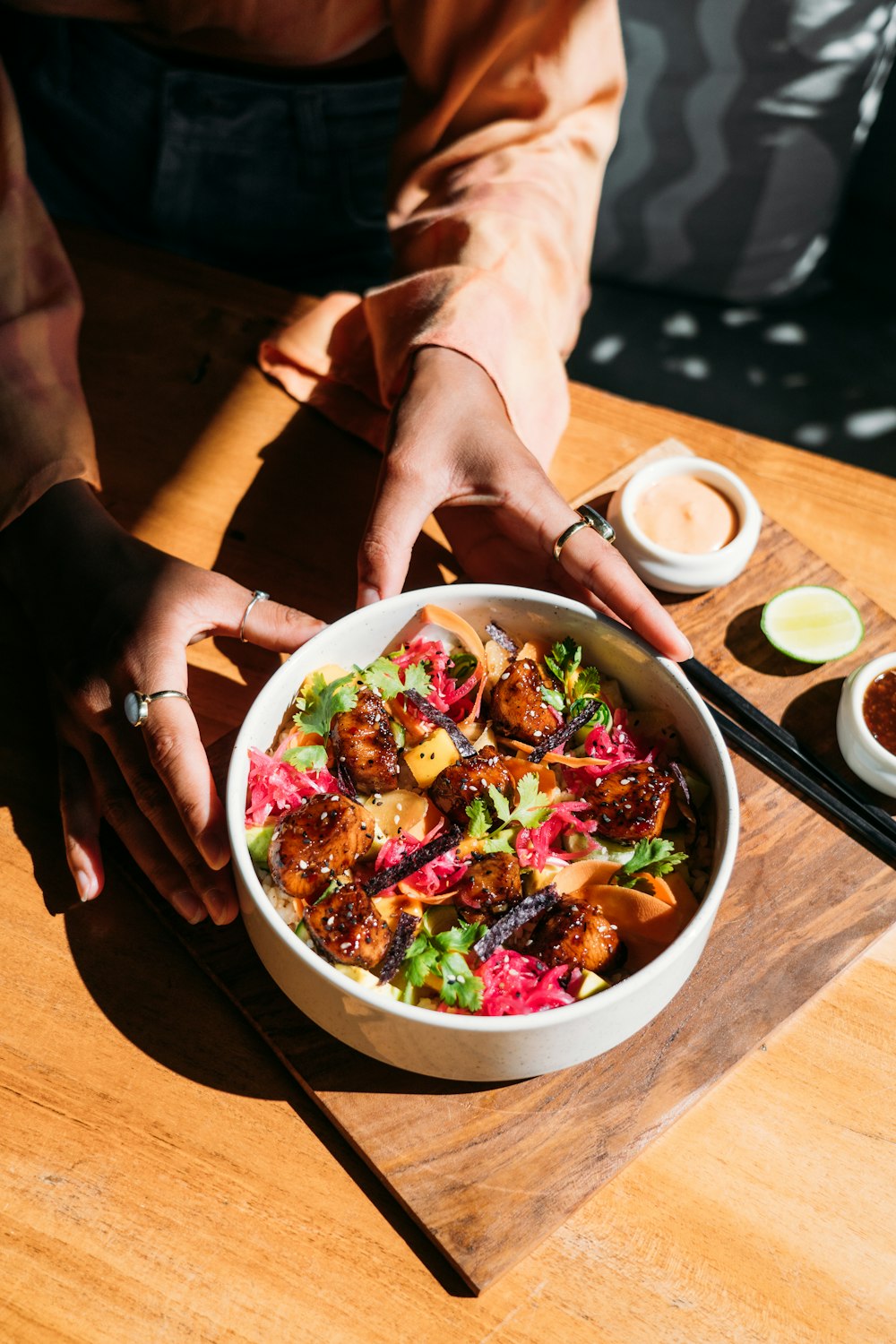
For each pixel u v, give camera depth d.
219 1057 0.54
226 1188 0.51
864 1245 0.51
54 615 0.62
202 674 0.64
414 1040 0.49
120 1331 0.49
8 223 0.68
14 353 0.65
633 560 0.65
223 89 0.89
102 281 0.78
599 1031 0.49
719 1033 0.54
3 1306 0.49
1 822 0.60
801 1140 0.53
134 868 0.58
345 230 1.00
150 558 0.62
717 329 1.31
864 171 1.36
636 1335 0.49
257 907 0.49
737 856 0.58
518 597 0.57
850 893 0.58
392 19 0.80
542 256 0.72
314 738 0.55
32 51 0.92
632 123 1.14
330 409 0.73
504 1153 0.51
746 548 0.65
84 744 0.60
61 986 0.55
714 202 1.19
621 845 0.54
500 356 0.66
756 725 0.62
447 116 0.77
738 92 1.09
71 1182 0.51
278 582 0.67
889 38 1.09
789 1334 0.49
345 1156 0.52
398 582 0.60
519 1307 0.49
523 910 0.51
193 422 0.73
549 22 0.73
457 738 0.55
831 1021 0.55
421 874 0.52
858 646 0.65
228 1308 0.49
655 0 1.05
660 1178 0.52
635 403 0.74
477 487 0.62
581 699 0.56
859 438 1.23
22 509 0.64
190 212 0.98
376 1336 0.49
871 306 1.34
